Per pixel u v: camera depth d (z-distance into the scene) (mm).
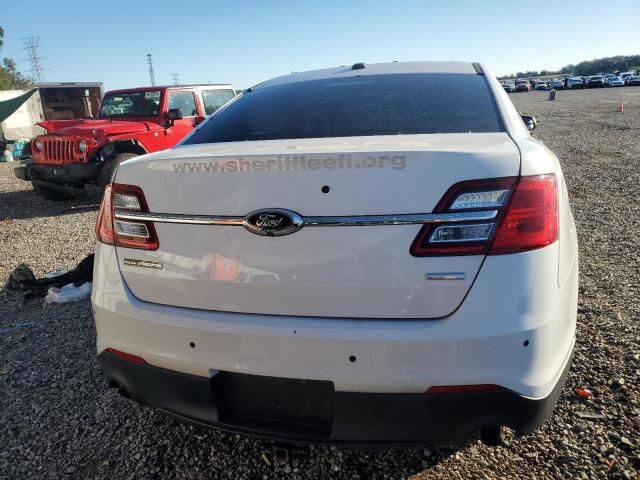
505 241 1464
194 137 2301
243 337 1605
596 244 4617
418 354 1475
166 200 1689
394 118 2084
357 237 1486
